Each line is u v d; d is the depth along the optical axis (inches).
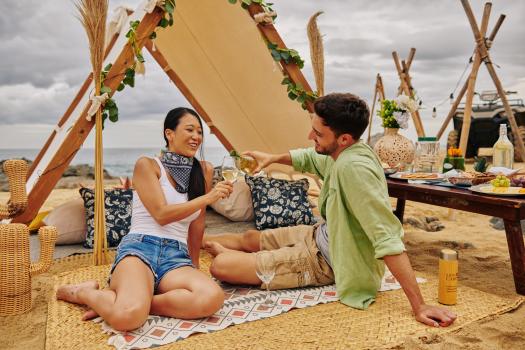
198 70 231.1
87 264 152.3
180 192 120.1
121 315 94.9
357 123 112.5
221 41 204.4
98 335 97.7
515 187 135.6
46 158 204.7
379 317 107.1
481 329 101.8
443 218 245.6
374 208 106.0
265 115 232.5
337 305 114.6
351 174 108.0
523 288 125.0
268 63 200.7
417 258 165.8
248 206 199.6
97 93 148.6
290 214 185.2
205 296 102.3
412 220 227.5
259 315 107.7
